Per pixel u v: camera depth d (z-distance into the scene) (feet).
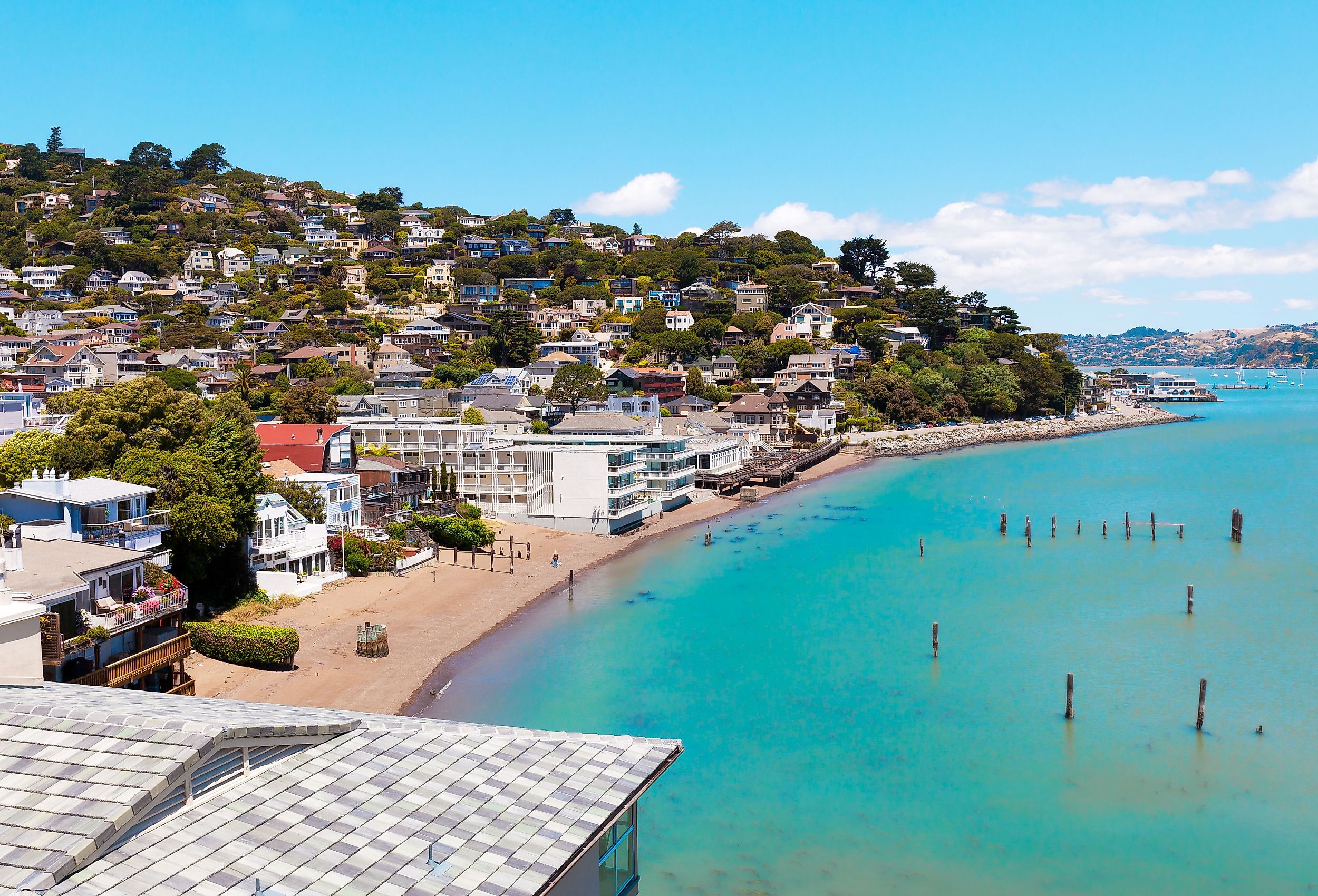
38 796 55.67
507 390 565.94
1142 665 192.85
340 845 57.52
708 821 129.80
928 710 169.37
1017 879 116.37
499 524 330.54
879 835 126.82
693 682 181.98
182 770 57.41
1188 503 396.37
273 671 173.37
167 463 190.08
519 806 65.46
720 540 325.01
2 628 88.38
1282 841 125.29
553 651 199.00
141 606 140.26
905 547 314.55
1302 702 171.42
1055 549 309.01
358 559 246.68
